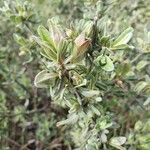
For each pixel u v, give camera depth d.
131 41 0.17
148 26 0.24
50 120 0.26
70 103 0.14
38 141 0.25
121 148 0.15
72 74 0.12
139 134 0.17
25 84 0.25
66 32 0.13
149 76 0.18
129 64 0.15
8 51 0.24
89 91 0.13
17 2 0.18
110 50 0.13
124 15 0.23
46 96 0.25
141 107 0.17
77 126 0.19
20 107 0.24
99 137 0.15
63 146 0.26
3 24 0.24
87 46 0.12
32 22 0.18
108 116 0.15
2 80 0.24
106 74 0.15
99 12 0.17
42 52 0.13
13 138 0.26
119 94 0.16
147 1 0.25
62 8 0.25
